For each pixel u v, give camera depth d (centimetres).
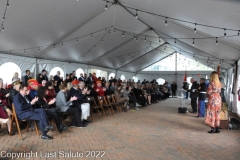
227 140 499
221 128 621
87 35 952
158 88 1582
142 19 940
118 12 837
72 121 602
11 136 477
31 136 482
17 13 629
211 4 470
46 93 538
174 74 2011
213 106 564
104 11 804
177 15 655
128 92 952
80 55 1195
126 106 940
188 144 459
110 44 1165
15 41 798
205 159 371
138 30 1065
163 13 697
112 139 481
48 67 1105
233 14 475
